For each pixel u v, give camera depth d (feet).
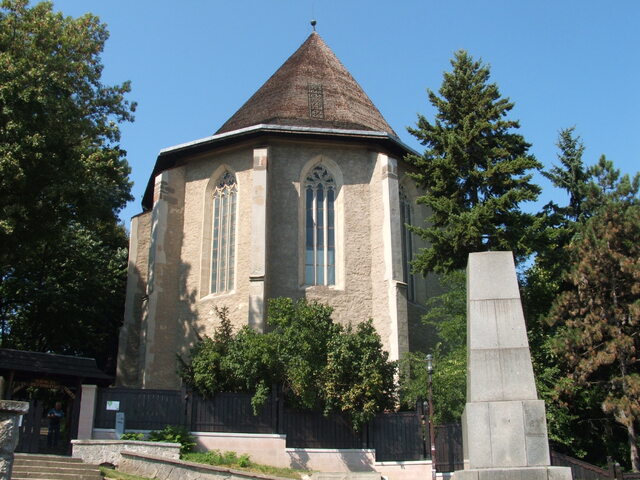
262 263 94.43
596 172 91.30
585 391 77.82
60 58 84.79
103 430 69.00
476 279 44.39
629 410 71.87
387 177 101.91
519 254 78.33
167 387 97.91
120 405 70.85
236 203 103.60
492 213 76.48
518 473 38.91
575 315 79.00
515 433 40.14
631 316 75.31
